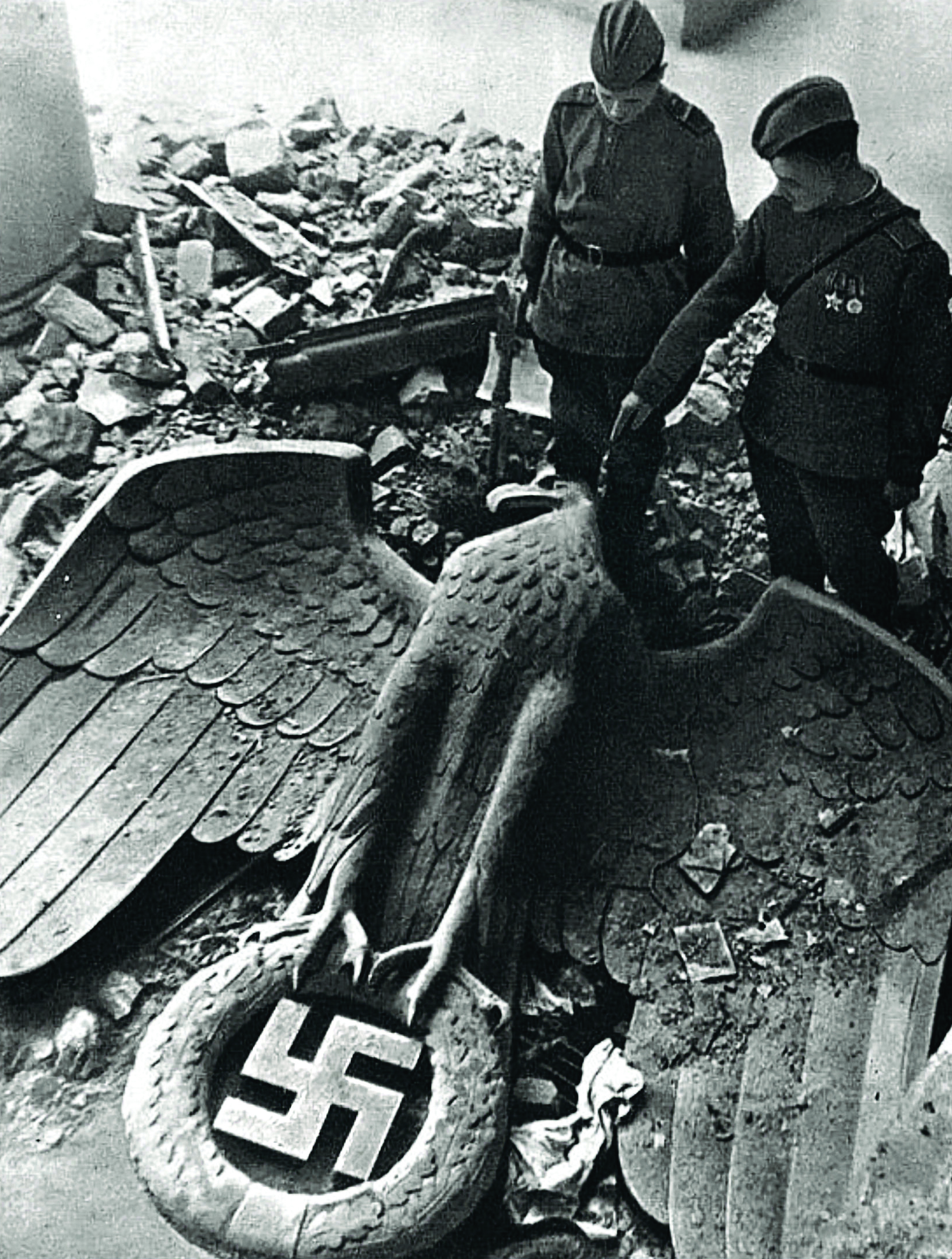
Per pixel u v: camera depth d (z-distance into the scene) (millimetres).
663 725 4160
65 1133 3695
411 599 4301
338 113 6602
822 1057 3750
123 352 5445
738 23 6941
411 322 5426
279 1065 3684
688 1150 3615
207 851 4156
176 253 5812
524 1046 3824
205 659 4273
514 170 6332
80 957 3973
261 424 5332
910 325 3873
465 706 3965
